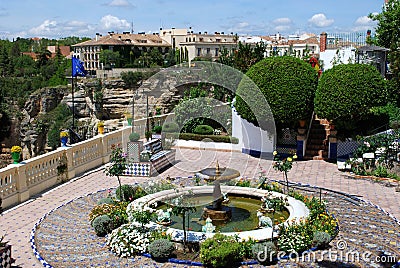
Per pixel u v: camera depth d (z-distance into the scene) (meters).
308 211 10.95
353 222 11.22
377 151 17.00
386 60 27.16
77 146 16.55
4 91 80.12
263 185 13.51
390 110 20.80
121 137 19.91
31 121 71.44
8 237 10.26
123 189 12.20
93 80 68.19
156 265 8.72
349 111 17.55
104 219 10.25
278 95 18.16
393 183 15.44
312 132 21.36
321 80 18.55
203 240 9.20
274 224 10.05
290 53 31.02
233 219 11.23
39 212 12.20
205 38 60.59
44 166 14.62
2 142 76.00
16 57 104.31
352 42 34.44
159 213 10.63
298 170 17.62
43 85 81.81
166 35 82.56
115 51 75.94
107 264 8.76
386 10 33.47
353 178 16.30
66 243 9.83
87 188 14.77
